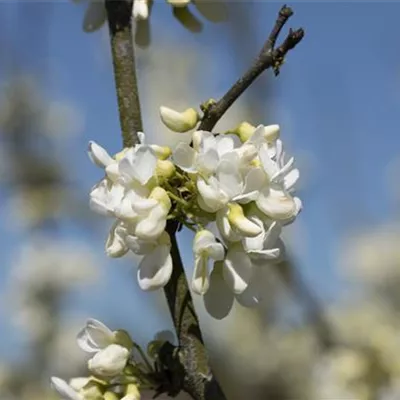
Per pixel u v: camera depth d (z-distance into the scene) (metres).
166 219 0.30
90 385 0.32
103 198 0.30
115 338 0.32
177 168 0.30
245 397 0.93
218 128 0.80
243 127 0.31
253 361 0.91
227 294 0.31
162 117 0.32
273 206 0.30
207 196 0.30
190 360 0.32
